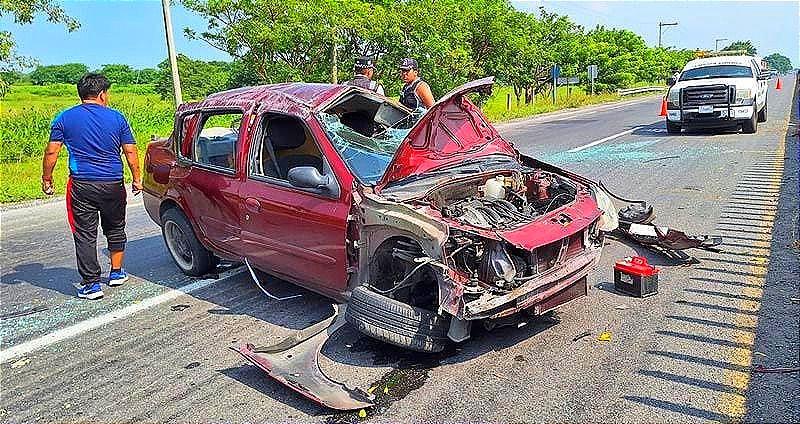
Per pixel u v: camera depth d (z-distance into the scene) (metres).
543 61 36.62
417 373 4.49
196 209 6.37
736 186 10.00
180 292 6.38
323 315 5.61
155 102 33.88
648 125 21.41
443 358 4.68
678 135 17.67
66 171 15.30
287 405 4.20
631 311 5.36
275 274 5.72
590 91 44.12
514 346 4.81
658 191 9.96
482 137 5.79
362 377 4.47
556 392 4.15
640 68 57.91
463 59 27.44
